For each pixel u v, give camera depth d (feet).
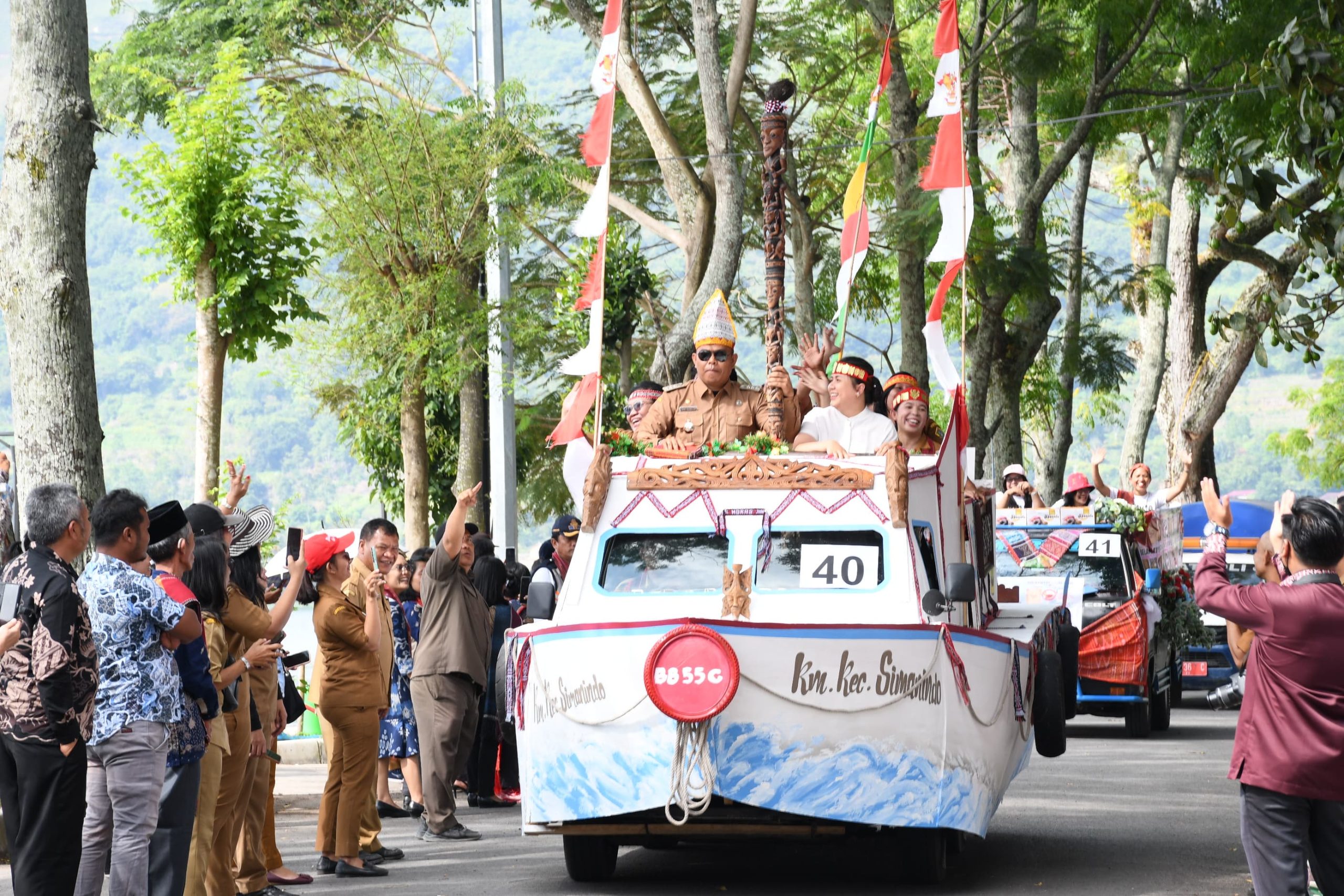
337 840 76.43
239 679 65.92
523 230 187.52
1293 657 49.73
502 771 105.60
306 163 167.73
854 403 82.23
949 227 89.45
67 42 82.17
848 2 198.90
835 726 64.13
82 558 83.30
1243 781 50.78
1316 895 62.75
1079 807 96.22
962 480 80.48
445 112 172.86
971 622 80.07
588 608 70.79
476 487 86.94
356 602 85.05
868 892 69.77
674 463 74.13
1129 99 239.30
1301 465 504.02
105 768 55.83
